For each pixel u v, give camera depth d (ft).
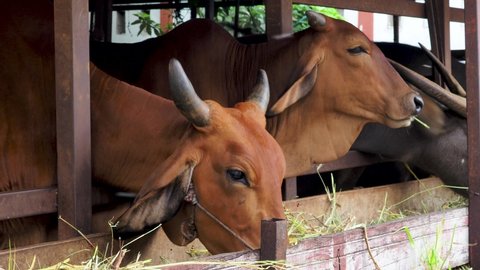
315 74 17.92
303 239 12.53
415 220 14.38
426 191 20.61
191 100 12.51
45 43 15.61
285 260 10.83
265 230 10.72
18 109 15.25
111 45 21.26
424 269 14.55
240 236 12.52
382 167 24.30
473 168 15.94
